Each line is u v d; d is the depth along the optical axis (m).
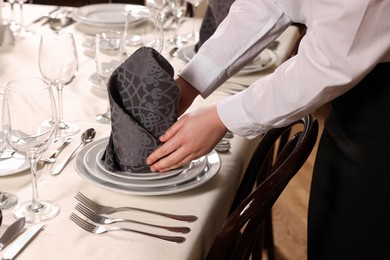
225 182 1.17
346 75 1.00
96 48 1.44
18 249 0.91
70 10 2.19
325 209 1.34
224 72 1.28
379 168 1.20
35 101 0.96
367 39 0.97
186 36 2.04
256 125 1.12
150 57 1.09
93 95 1.55
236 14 1.28
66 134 1.32
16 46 1.83
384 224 1.23
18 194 1.08
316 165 1.38
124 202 1.07
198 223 1.02
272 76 1.10
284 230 2.46
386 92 1.17
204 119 1.13
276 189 1.05
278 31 1.29
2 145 1.20
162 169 1.12
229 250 1.14
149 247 0.94
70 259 0.90
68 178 1.14
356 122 1.23
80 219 1.00
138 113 1.11
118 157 1.13
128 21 1.47
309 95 1.04
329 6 0.97
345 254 1.32
